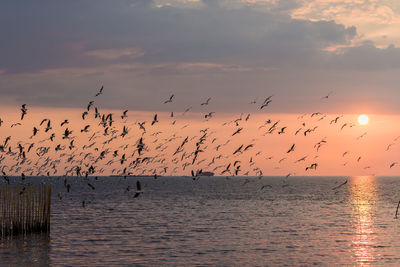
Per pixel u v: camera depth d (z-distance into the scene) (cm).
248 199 13938
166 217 8606
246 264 4631
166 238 6097
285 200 13562
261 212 9675
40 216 6034
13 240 5556
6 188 5584
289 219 8350
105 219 8150
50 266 4475
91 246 5456
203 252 5181
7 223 5612
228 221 8019
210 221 8000
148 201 12888
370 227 7212
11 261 4653
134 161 5453
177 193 17600
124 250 5256
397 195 16500
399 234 6481
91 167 5866
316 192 18788
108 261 4703
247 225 7469
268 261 4759
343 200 13612
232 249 5356
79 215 8738
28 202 5866
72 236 6100
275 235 6388
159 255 5003
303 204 11981
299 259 4847
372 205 11688
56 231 6494
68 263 4600
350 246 5550
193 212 9612
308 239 6050
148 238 6081
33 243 5472
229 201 13062
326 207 11025
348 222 7881
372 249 5356
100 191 18475
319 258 4897
